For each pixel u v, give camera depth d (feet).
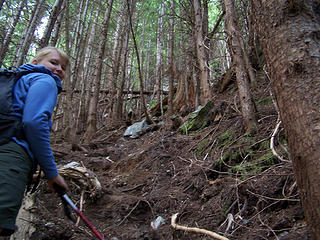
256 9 4.72
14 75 3.99
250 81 16.42
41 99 3.81
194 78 22.06
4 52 20.97
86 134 22.24
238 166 8.53
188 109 21.29
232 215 6.57
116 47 33.78
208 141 12.11
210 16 34.14
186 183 9.50
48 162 3.85
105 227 7.68
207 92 17.71
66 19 22.33
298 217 5.45
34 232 6.50
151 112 29.32
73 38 34.88
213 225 6.63
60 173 9.84
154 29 44.11
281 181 6.76
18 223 6.66
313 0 4.13
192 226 6.84
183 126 16.26
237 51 11.18
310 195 3.44
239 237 5.76
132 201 8.89
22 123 3.64
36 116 3.63
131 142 18.61
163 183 10.32
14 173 3.47
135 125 22.25
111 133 25.16
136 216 8.41
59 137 25.80
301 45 3.87
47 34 17.44
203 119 15.28
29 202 7.99
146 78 47.39
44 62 4.87
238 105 13.79
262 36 4.54
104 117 37.93
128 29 30.89
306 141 3.51
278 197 6.44
